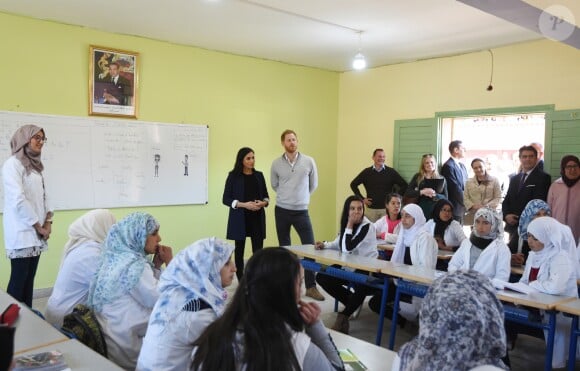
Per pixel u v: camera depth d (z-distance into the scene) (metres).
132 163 5.37
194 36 5.35
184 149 5.76
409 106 6.46
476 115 5.80
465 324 1.29
